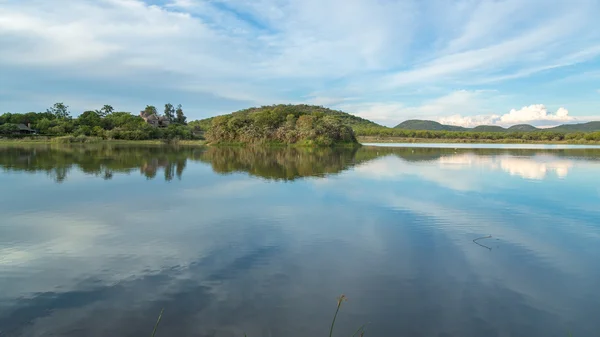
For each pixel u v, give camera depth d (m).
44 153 56.53
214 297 9.59
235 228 16.08
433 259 12.55
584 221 17.69
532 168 40.59
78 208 19.69
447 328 8.27
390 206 20.67
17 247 13.50
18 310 8.91
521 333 8.16
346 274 11.19
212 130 106.06
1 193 23.78
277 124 109.44
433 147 97.06
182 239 14.48
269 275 11.04
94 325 8.24
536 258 12.75
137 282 10.51
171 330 8.05
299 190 25.53
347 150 79.50
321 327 8.23
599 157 57.16
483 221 17.58
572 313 9.04
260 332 8.00
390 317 8.70
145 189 25.59
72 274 11.07
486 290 10.22
